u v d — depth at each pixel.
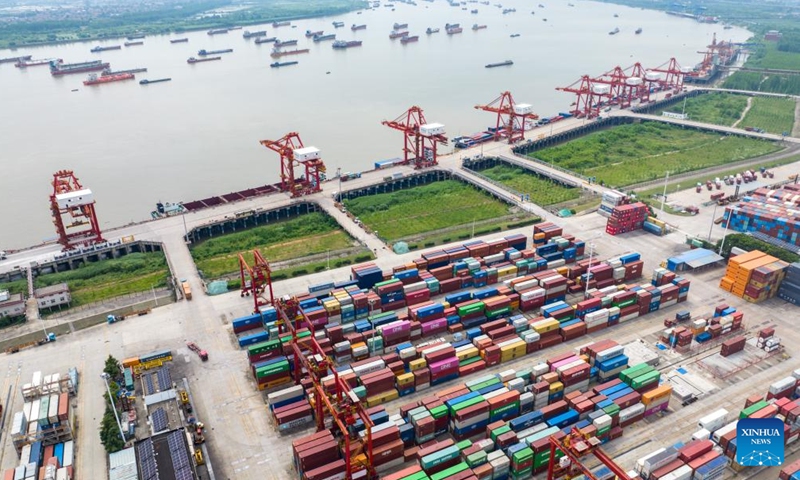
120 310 130.50
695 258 143.12
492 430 87.94
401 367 105.12
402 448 86.19
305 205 189.62
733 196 181.50
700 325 115.00
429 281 132.25
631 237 159.25
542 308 120.25
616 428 91.38
